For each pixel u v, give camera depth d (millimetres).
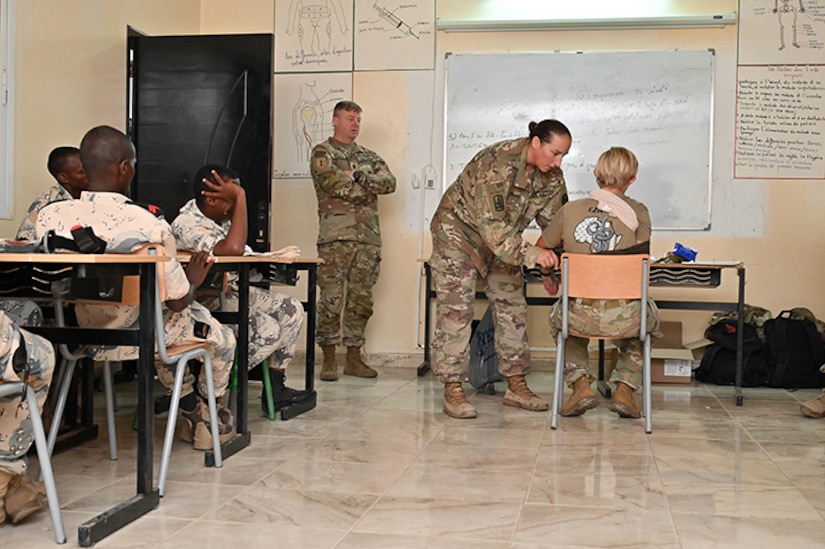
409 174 5852
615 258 3572
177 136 5352
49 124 4344
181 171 5344
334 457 3111
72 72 4559
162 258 2289
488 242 3680
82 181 3510
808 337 5035
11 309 2912
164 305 2662
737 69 5508
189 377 3141
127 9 5137
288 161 5973
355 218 5227
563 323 3691
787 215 5484
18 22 4074
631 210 3680
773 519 2400
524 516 2410
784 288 5488
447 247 3902
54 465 2973
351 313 5328
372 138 5883
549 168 3688
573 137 5660
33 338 2160
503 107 5730
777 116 5484
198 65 5324
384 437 3473
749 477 2877
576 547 2152
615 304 3633
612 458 3139
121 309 2670
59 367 3088
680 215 5566
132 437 3447
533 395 4215
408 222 5863
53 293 2125
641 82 5590
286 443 3346
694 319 5539
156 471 2891
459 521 2359
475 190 3727
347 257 5211
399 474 2871
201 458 3086
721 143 5535
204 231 3254
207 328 2846
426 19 5816
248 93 5301
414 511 2451
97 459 3070
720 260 5539
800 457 3184
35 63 4219
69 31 4520
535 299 4938
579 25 5609
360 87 5895
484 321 4621
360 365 5336
